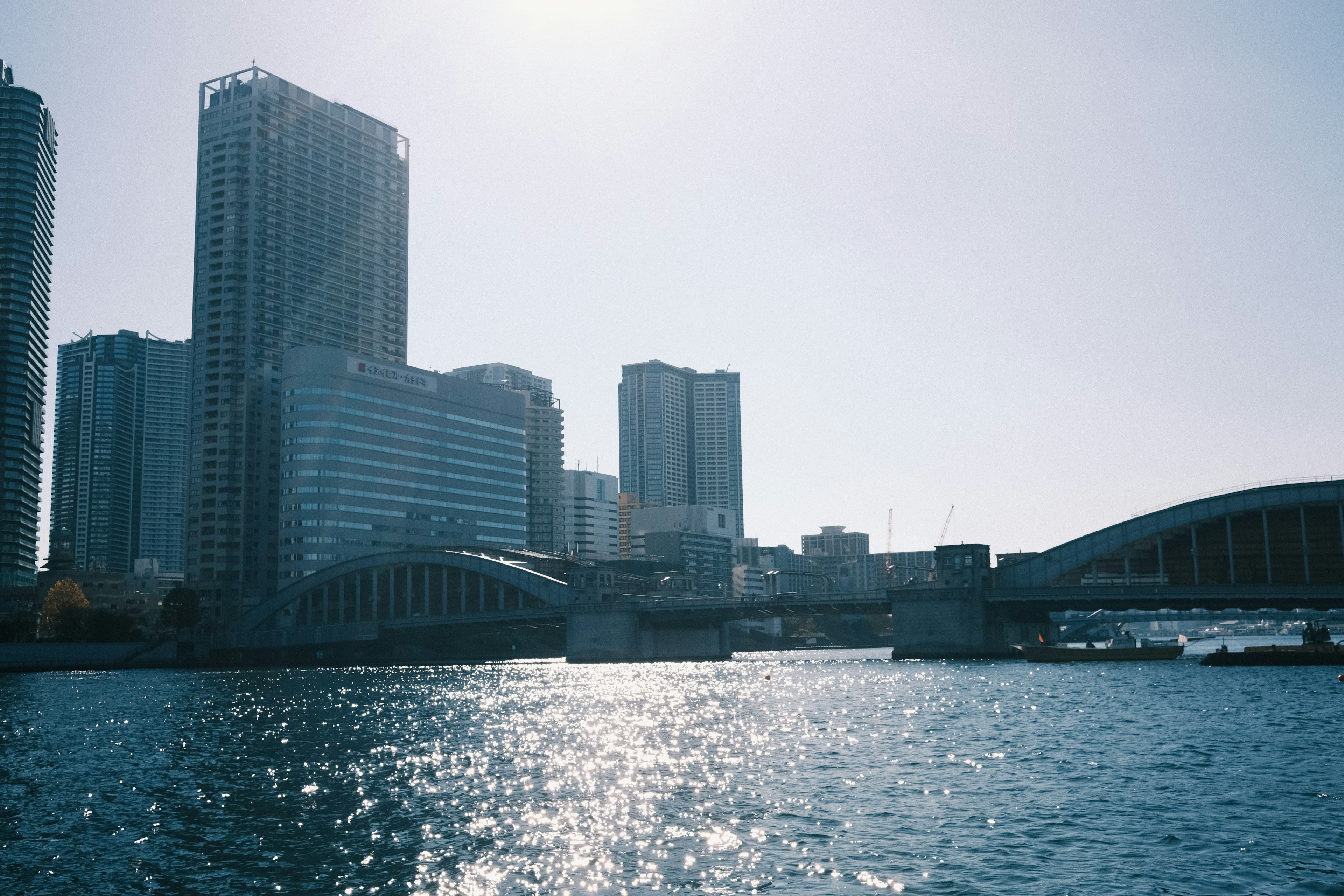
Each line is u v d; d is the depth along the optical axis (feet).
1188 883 117.29
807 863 128.36
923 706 330.34
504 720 324.39
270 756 241.76
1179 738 232.94
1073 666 551.59
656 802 170.30
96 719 344.28
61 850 145.38
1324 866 123.54
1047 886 116.98
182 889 125.49
